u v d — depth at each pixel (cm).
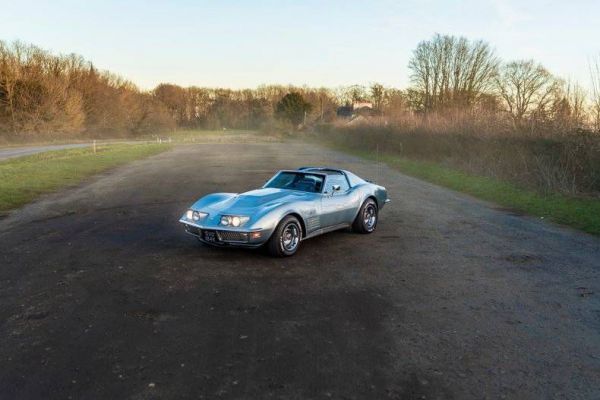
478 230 823
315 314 428
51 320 404
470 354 354
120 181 1512
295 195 657
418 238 754
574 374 326
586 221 887
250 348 357
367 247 689
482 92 3681
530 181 1330
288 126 7744
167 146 4059
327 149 3803
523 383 312
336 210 694
